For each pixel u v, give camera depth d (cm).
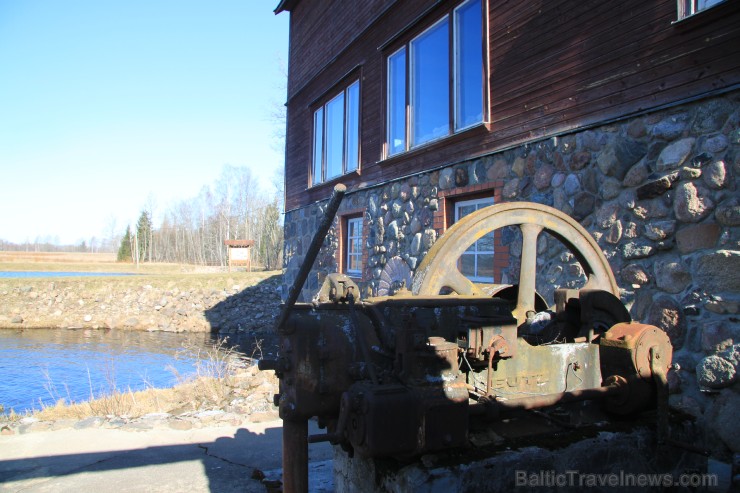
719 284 354
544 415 275
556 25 501
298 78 1163
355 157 903
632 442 262
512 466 227
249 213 5628
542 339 343
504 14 565
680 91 386
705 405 359
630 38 427
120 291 2008
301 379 220
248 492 342
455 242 314
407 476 213
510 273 539
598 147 452
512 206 337
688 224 378
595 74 458
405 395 208
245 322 1841
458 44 643
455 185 635
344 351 228
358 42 883
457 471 216
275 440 448
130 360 1202
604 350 295
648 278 404
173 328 1822
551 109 504
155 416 521
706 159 368
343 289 250
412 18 730
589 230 457
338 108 980
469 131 602
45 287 2005
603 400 289
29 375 1031
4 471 378
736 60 350
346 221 938
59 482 357
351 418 213
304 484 231
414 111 729
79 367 1120
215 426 491
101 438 453
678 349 379
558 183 492
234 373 751
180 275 2288
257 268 4381
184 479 364
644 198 410
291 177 1198
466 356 245
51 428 482
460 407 221
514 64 550
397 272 722
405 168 740
